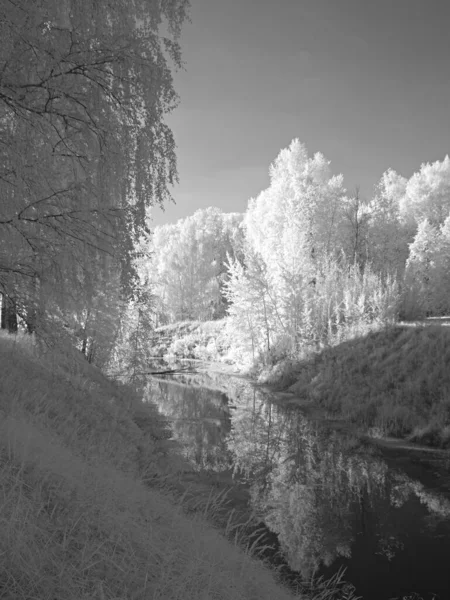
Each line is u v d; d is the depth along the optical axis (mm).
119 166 5766
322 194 43938
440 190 59969
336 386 20234
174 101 6234
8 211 5059
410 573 6598
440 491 10125
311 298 29797
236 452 12875
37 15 4457
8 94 4797
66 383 10398
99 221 5961
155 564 2889
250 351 34094
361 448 13578
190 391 25266
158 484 7617
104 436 8570
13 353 9453
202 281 69375
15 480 3088
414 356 18297
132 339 23562
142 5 5902
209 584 2779
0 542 2309
